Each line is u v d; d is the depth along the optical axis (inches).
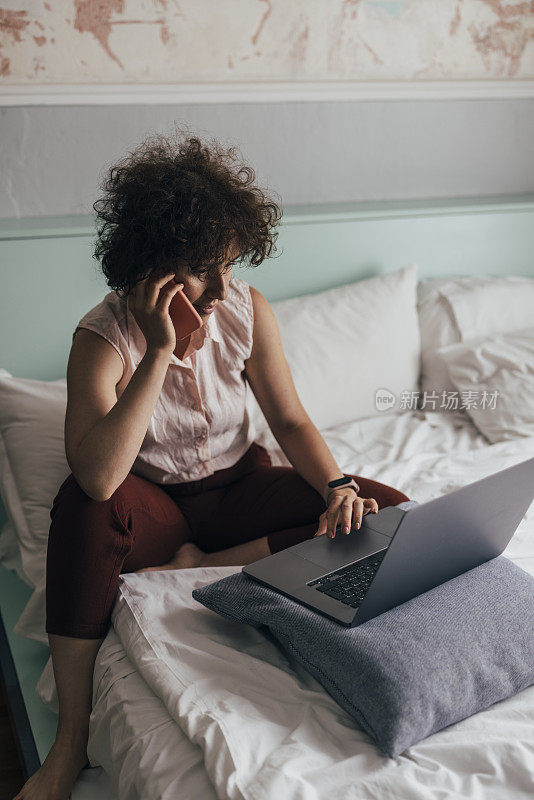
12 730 66.6
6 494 67.5
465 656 41.8
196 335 58.2
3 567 74.9
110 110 85.0
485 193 105.8
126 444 49.9
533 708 41.8
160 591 51.1
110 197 54.9
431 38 95.8
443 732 40.2
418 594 46.3
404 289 94.0
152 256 50.5
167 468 60.7
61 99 82.5
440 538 43.6
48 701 53.2
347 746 39.5
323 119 94.6
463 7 95.7
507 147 104.7
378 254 97.0
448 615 44.2
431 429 85.9
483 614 44.6
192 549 60.9
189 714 40.8
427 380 93.6
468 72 98.9
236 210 51.7
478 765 37.9
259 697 42.7
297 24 89.7
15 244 79.9
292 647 44.9
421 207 97.9
